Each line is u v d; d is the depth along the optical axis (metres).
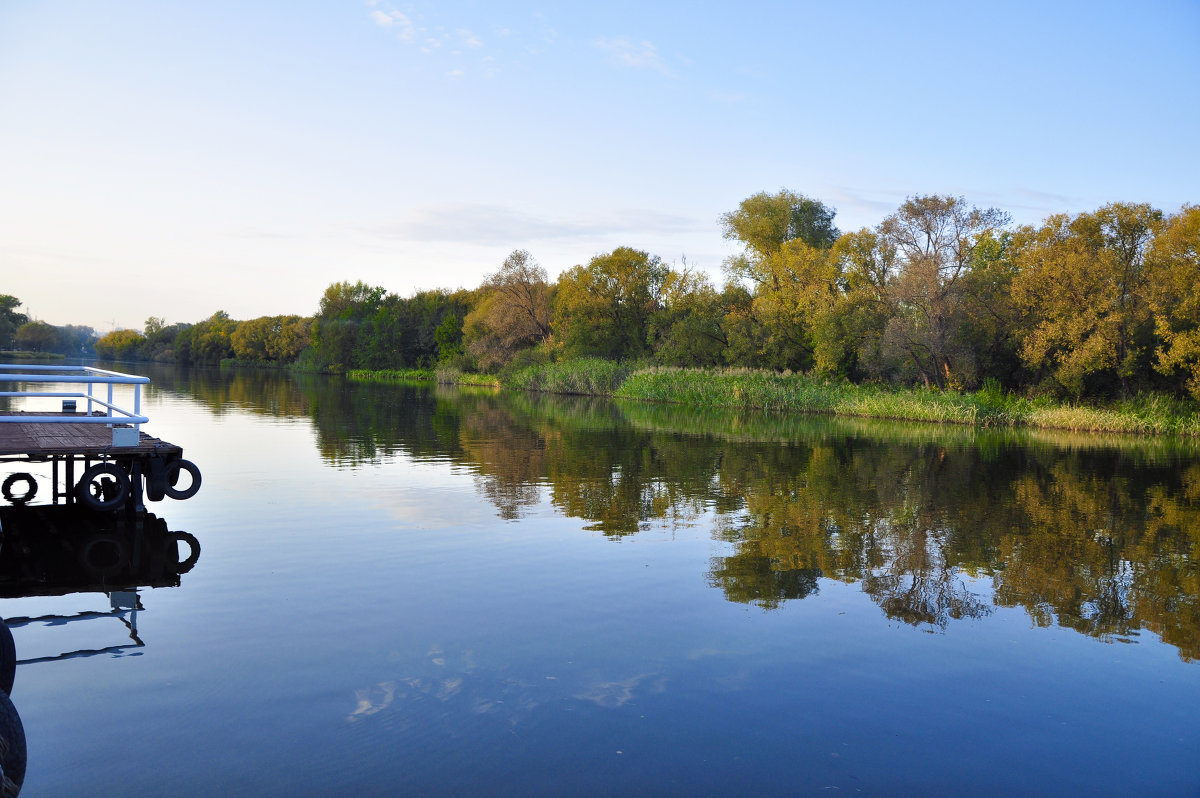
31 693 5.57
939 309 36.12
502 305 65.19
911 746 5.12
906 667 6.40
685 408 40.12
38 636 6.72
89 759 4.71
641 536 10.83
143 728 5.10
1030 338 34.62
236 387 52.50
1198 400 31.06
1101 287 32.94
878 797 4.52
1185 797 4.59
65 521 11.41
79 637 6.70
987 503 14.09
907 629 7.29
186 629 6.92
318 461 17.88
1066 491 15.62
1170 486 16.48
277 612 7.41
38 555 9.45
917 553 10.26
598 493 14.30
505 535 10.73
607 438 24.08
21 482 14.60
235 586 8.23
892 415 35.44
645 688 5.87
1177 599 8.40
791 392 39.34
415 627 7.05
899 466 19.02
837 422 33.06
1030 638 7.13
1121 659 6.67
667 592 8.24
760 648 6.73
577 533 10.93
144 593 7.96
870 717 5.51
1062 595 8.51
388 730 5.12
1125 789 4.68
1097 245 34.47
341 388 54.09
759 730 5.27
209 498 13.21
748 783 4.61
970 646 6.90
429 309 83.75
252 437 22.66
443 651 6.50
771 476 16.86
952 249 36.78
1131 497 14.99
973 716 5.57
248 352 115.62
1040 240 35.78
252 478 15.38
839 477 16.92
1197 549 10.71
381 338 84.44
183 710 5.35
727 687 5.92
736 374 43.38
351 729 5.12
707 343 50.75
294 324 111.75
